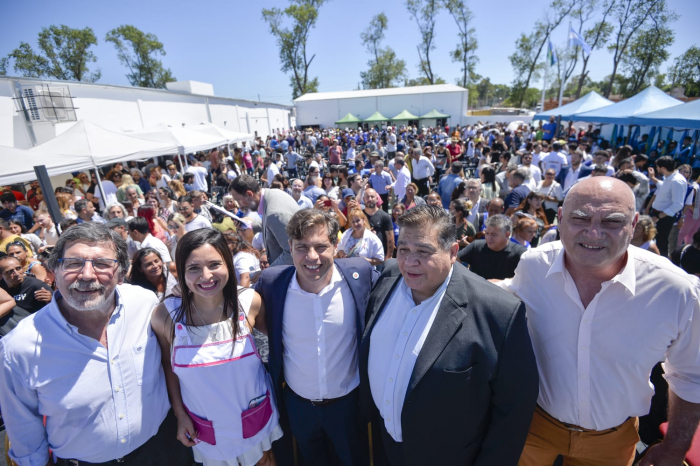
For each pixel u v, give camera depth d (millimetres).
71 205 7258
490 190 6012
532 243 4723
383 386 1748
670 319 1431
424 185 9398
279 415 2193
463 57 45594
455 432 1591
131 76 41938
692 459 1699
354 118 34562
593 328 1531
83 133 7996
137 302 1830
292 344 2004
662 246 5480
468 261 3430
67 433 1634
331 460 2414
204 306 1778
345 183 8625
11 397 1540
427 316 1637
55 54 32094
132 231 3889
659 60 33281
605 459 1722
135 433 1739
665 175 5348
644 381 1566
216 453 1854
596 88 46938
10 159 6211
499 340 1486
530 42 42062
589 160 7805
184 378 1739
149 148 9633
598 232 1341
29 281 3340
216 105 22969
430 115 34812
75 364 1607
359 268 2109
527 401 1511
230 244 3230
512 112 41219
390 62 52031
